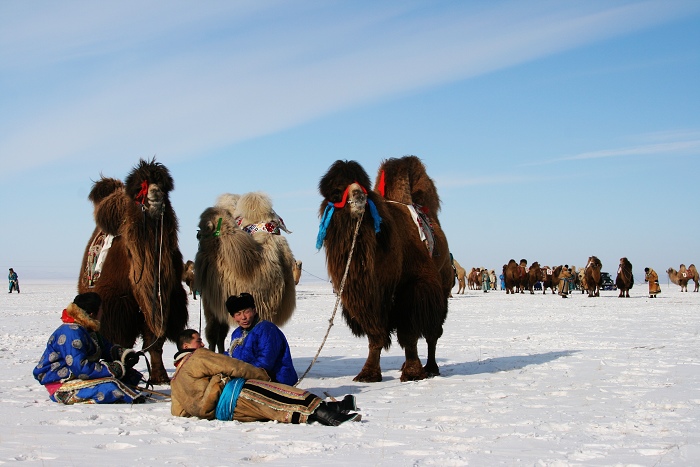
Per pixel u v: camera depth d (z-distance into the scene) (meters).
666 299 33.53
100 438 5.08
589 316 20.77
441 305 8.82
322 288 66.56
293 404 5.80
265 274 8.83
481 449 4.76
